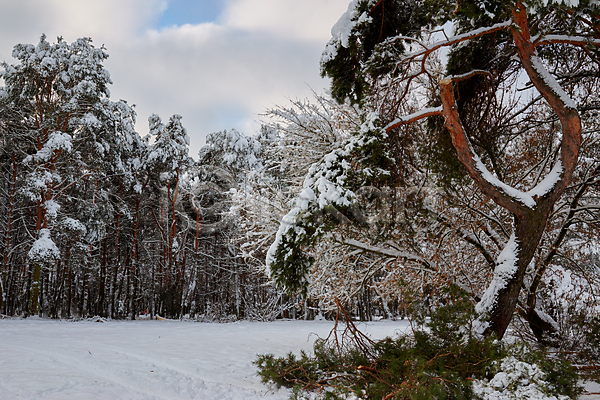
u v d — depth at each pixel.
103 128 29.53
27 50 27.39
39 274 26.25
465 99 7.96
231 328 20.19
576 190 9.38
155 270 36.75
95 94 28.11
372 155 7.12
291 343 13.23
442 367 5.13
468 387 4.70
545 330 8.55
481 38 7.07
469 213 9.13
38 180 24.45
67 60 28.28
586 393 5.24
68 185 27.03
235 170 32.34
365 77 7.38
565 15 5.32
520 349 5.14
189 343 12.51
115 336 14.04
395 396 4.86
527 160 10.09
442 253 9.59
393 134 7.91
